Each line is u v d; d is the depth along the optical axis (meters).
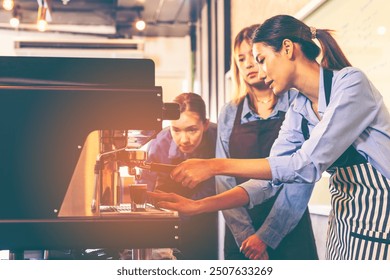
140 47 5.79
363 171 2.79
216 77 5.73
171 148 5.29
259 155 4.38
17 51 5.66
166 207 3.02
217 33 5.68
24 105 2.29
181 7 6.09
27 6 6.14
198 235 5.02
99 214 2.33
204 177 2.93
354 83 2.83
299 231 3.78
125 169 5.23
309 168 2.88
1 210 2.27
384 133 2.77
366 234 2.75
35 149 2.29
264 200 3.82
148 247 2.30
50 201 2.29
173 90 7.07
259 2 4.55
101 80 2.44
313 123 3.20
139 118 2.34
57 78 2.41
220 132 4.82
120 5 5.96
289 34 3.29
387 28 2.78
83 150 2.32
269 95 4.26
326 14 3.41
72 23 6.59
